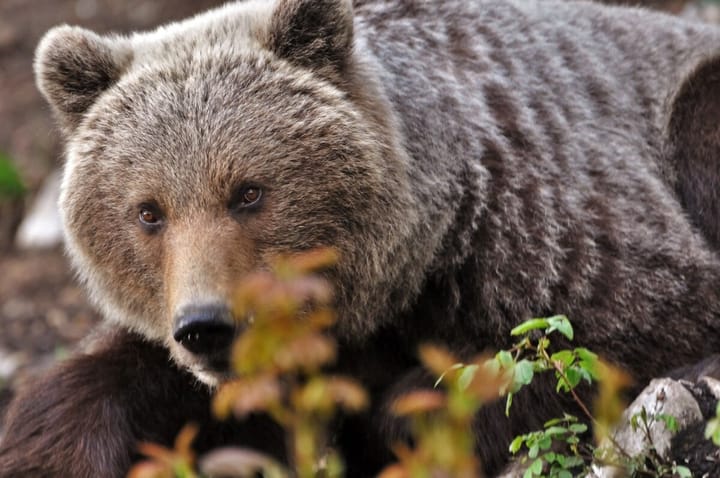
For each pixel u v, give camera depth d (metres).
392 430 10.67
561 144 11.52
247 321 9.59
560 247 11.05
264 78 10.46
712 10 19.45
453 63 11.52
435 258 10.96
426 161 10.81
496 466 10.65
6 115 22.88
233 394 7.62
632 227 11.35
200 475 10.08
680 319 11.19
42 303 18.27
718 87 12.27
